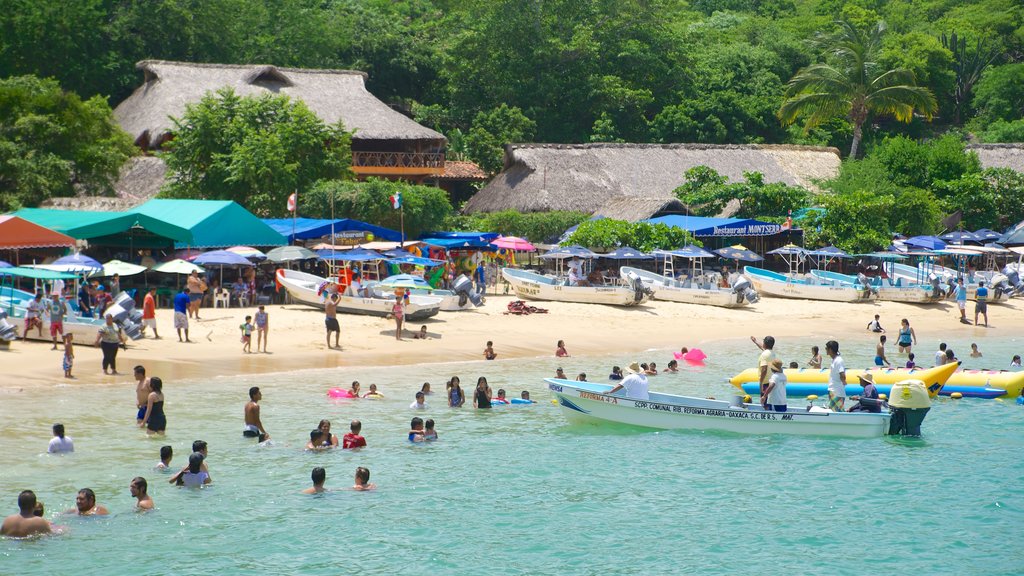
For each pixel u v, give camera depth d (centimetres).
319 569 1545
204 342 3297
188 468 1891
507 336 3722
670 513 1833
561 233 5634
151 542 1625
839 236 5453
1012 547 1686
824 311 4684
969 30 9906
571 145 6341
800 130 8462
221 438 2203
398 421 2438
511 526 1750
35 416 2308
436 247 4772
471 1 8131
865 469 2130
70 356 2719
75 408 2392
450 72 8294
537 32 7869
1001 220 6488
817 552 1656
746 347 3747
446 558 1602
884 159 6644
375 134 6284
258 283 4306
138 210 4319
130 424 2272
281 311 3891
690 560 1614
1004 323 4572
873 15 10194
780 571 1578
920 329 4356
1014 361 3241
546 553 1630
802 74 7356
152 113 6109
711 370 3244
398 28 8762
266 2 8406
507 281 4728
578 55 7912
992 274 5322
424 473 2036
